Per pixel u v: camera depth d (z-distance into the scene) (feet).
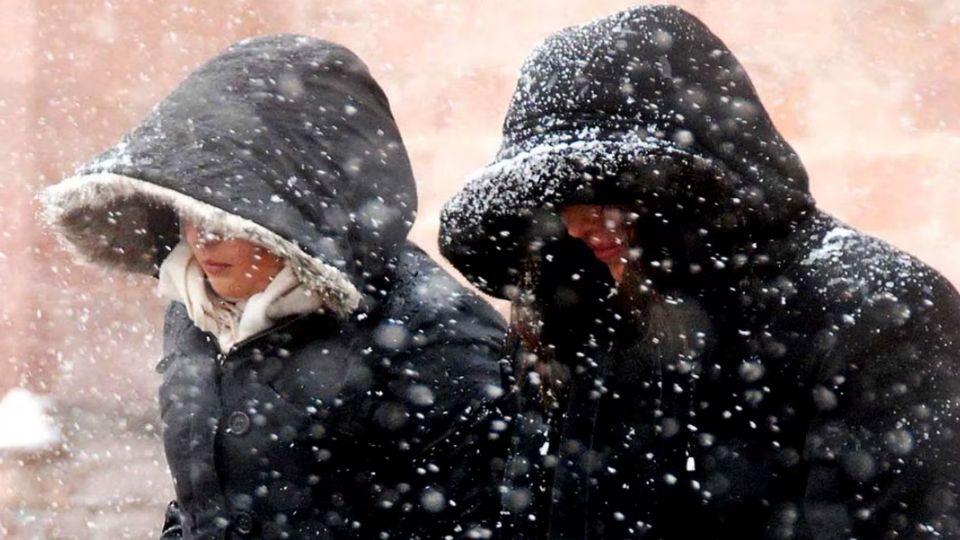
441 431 45.75
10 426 105.40
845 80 91.71
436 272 48.57
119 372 113.70
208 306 46.85
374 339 46.24
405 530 46.19
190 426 46.93
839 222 38.24
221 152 45.44
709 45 39.22
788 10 93.09
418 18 106.63
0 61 117.70
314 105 46.85
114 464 100.12
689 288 38.04
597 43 39.11
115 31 118.32
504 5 104.73
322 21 110.42
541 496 41.96
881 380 35.42
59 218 48.70
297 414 45.80
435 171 105.50
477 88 105.60
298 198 45.24
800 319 36.63
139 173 45.29
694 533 38.24
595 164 37.60
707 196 37.27
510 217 40.27
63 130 118.21
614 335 39.93
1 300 115.03
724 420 37.63
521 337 42.04
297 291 45.83
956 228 88.17
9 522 90.63
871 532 35.14
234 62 47.50
